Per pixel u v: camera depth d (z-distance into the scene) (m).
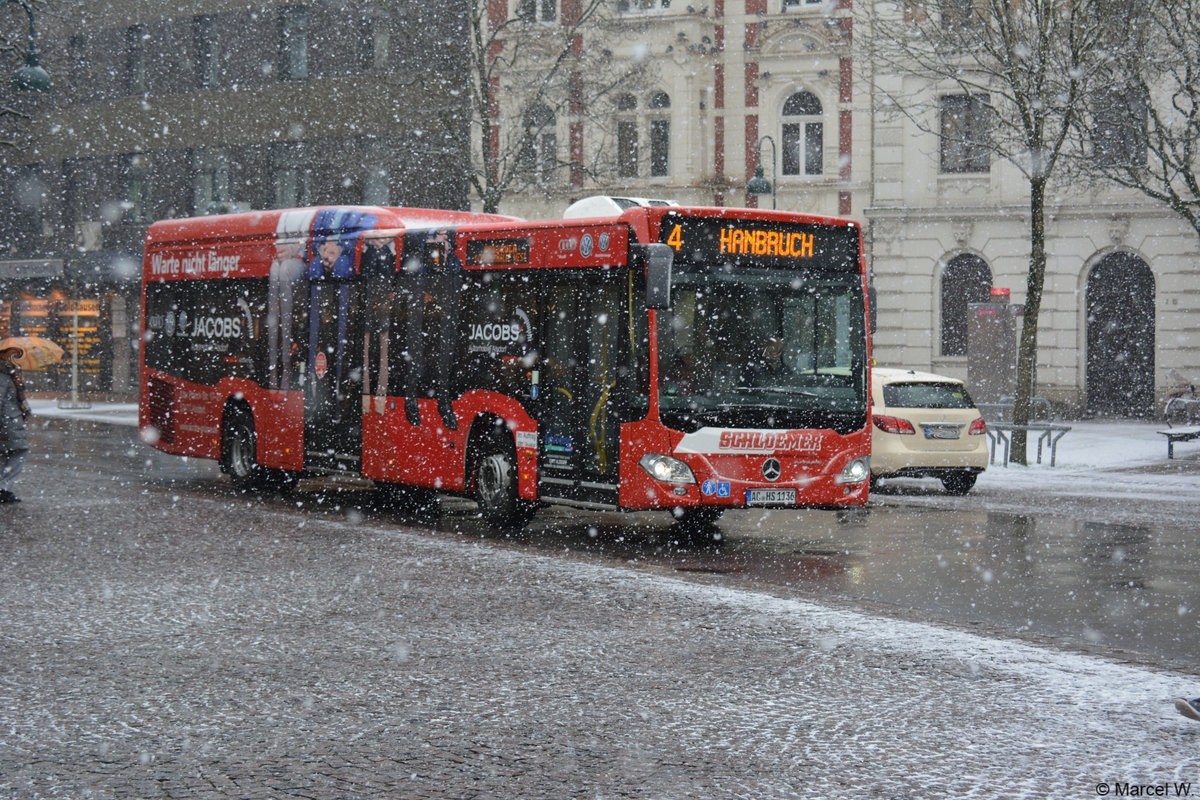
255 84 44.28
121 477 20.42
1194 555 12.76
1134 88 24.52
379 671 7.69
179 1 45.81
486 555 12.22
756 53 37.34
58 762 5.97
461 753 6.11
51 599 9.91
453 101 39.47
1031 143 23.41
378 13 41.94
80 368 49.03
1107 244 34.91
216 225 19.36
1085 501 17.89
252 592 10.23
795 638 8.61
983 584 11.11
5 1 23.89
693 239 13.28
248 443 18.58
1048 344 35.47
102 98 47.72
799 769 5.86
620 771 5.84
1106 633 9.07
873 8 27.80
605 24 36.44
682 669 7.76
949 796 5.49
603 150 33.66
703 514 14.85
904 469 18.64
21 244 49.81
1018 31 23.77
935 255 36.12
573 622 9.13
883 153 36.34
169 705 6.95
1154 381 35.00
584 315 13.73
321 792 5.55
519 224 14.62
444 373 15.42
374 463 16.42
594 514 16.42
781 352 13.55
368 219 16.92
